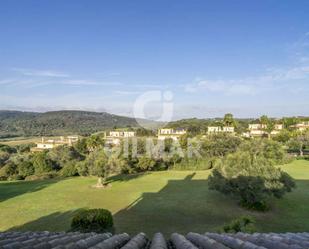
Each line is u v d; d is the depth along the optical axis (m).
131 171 34.44
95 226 13.15
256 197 18.19
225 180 19.53
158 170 36.81
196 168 36.56
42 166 35.75
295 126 81.75
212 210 18.75
